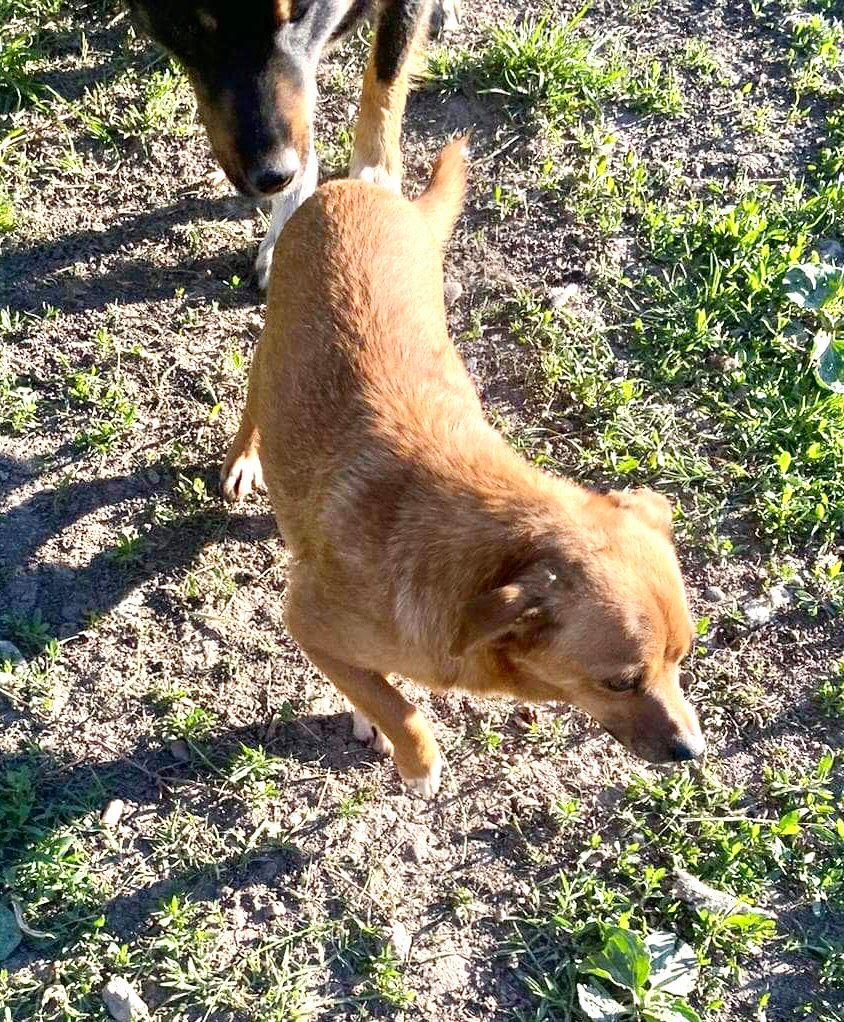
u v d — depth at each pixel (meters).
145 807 1.20
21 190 1.52
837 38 1.69
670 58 1.68
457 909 1.18
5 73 1.57
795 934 1.18
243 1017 1.12
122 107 1.58
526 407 1.43
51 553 1.31
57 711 1.23
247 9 1.22
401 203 1.24
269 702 1.26
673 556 1.09
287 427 1.16
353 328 1.15
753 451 1.41
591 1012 1.12
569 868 1.20
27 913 1.14
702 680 1.29
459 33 1.67
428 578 1.08
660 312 1.48
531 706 1.27
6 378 1.40
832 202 1.55
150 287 1.47
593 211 1.54
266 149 1.27
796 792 1.24
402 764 1.18
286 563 1.32
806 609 1.33
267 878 1.18
